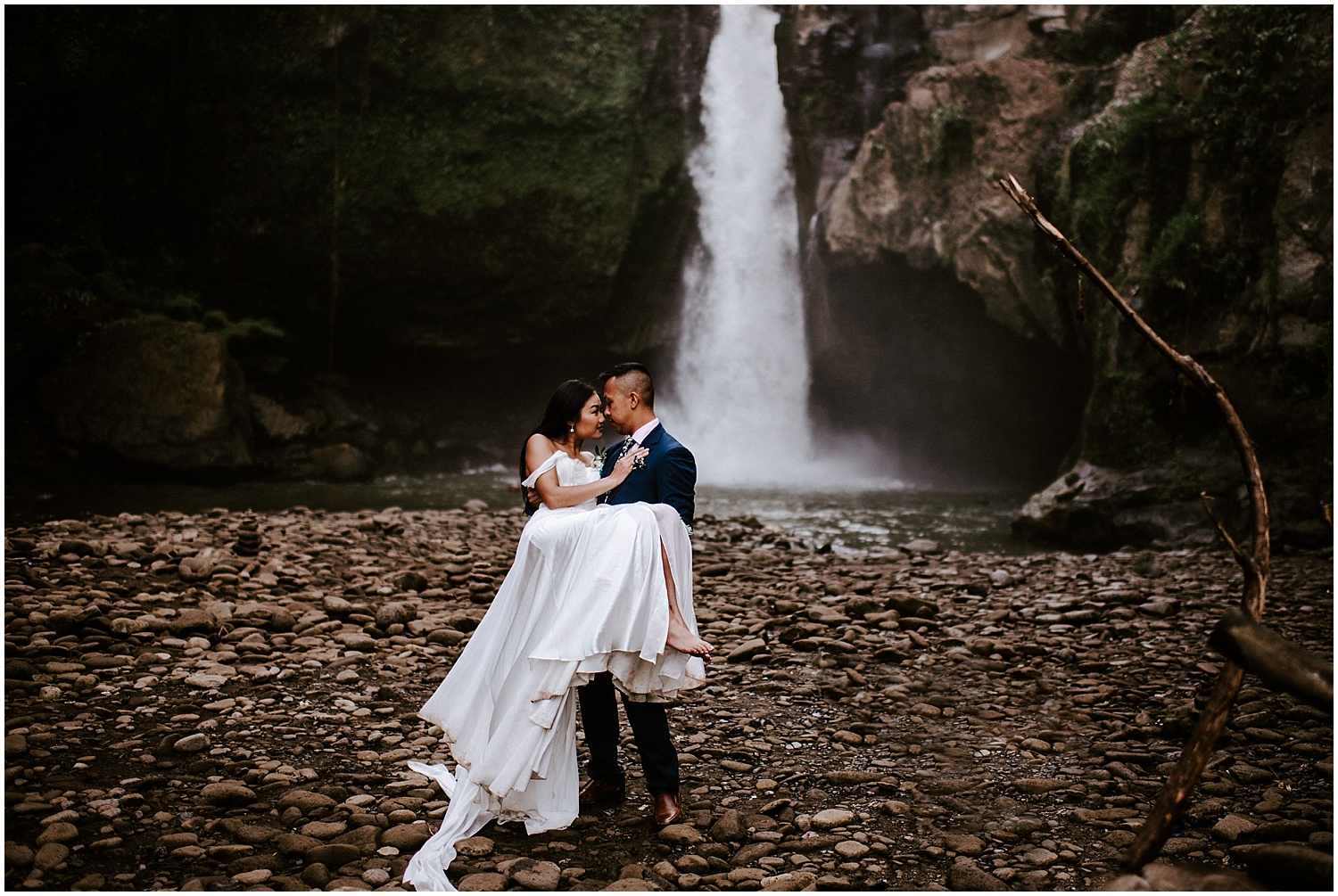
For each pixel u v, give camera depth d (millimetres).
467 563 8148
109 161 19047
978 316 16875
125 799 3533
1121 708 4996
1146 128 13461
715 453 21547
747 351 21422
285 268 19484
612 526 3453
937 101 16750
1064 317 15227
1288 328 11344
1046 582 8141
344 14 18875
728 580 8117
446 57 19203
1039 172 15602
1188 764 2594
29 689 4648
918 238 16953
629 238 20094
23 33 18156
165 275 19156
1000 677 5566
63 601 6004
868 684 5355
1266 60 12414
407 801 3635
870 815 3648
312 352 20062
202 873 3078
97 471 15930
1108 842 3426
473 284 19938
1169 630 6527
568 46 19641
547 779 3480
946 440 19562
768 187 21438
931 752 4371
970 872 3137
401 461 19797
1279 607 7199
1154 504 11602
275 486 16531
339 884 3010
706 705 4914
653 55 20078
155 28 18844
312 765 4008
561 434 3750
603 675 3689
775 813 3668
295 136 19172
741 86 21516
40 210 18531
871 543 11695
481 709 3500
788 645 6121
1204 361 12172
